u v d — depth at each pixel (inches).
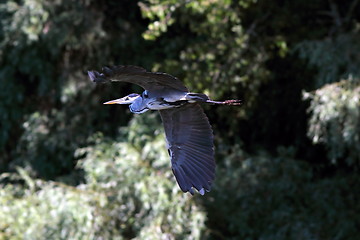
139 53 588.4
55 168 602.9
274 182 530.3
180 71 536.7
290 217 519.5
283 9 560.1
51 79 598.2
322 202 532.1
